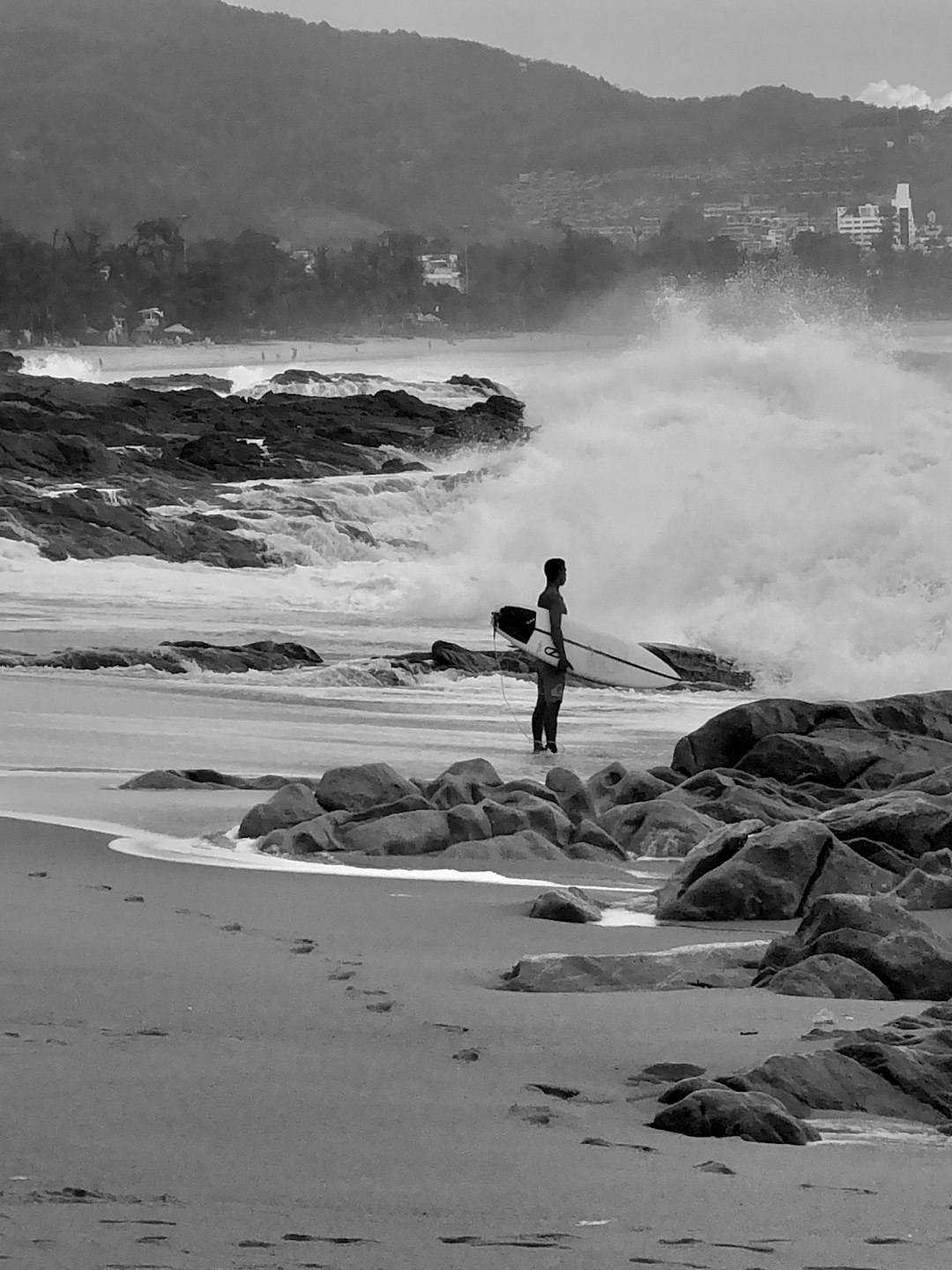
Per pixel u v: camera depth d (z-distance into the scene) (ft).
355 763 91.30
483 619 173.47
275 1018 36.60
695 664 139.64
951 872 59.36
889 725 91.35
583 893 55.98
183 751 93.97
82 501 225.35
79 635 151.94
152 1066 31.09
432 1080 31.48
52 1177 23.38
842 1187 25.07
